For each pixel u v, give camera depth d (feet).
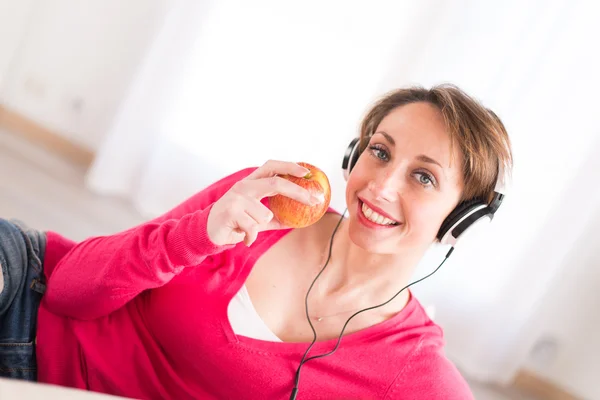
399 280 3.64
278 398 3.43
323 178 3.22
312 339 3.60
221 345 3.43
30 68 10.61
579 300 8.00
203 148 9.21
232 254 3.66
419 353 3.59
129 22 9.99
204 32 8.86
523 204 7.60
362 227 3.43
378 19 8.25
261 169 3.22
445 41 7.77
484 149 3.28
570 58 7.29
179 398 3.59
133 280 3.28
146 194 9.38
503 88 7.52
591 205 7.43
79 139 10.52
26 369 3.44
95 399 2.50
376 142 3.40
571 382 8.21
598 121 7.27
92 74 10.31
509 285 7.79
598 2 7.13
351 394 3.47
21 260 3.52
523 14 7.39
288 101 8.81
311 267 3.71
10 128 10.66
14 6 10.03
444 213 3.40
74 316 3.54
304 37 8.62
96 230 8.30
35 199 8.48
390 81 8.29
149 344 3.61
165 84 9.08
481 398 7.72
